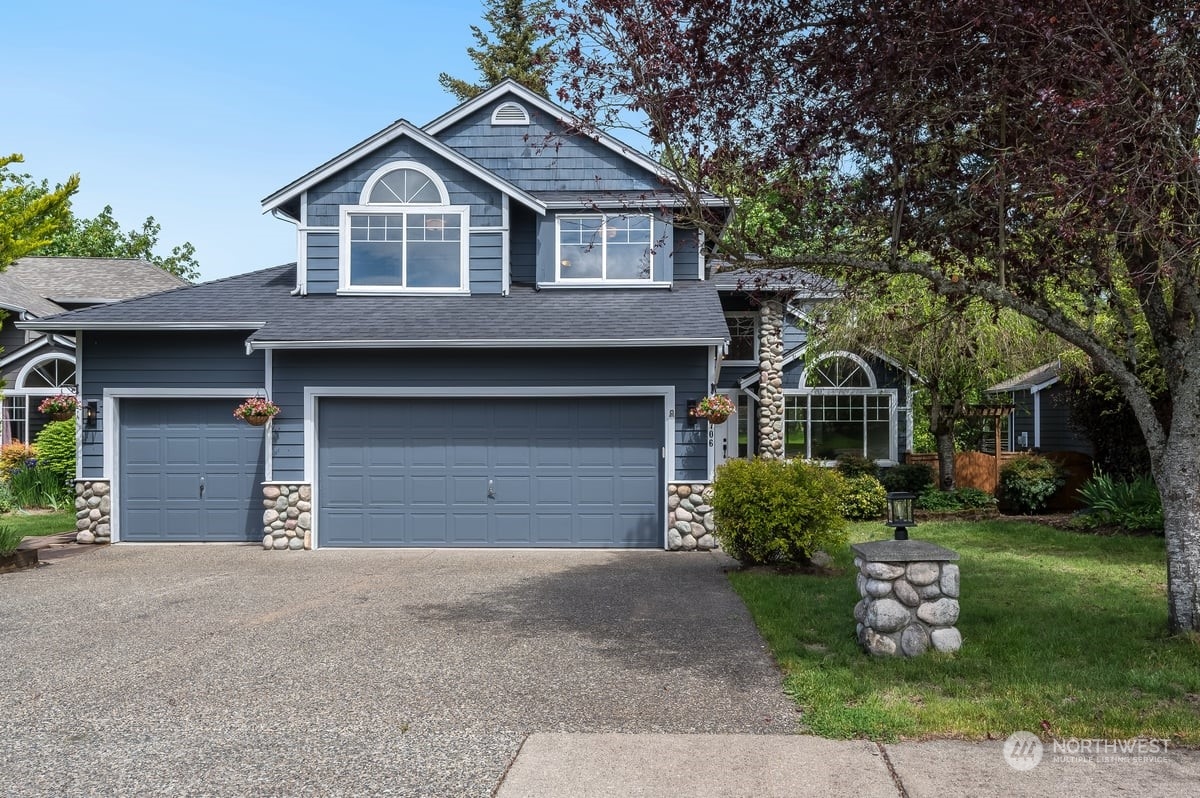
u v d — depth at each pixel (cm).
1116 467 1670
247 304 1414
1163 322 702
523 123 1636
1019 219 677
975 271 712
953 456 1717
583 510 1327
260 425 1316
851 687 568
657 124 694
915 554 647
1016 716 509
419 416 1335
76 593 957
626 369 1312
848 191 702
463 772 450
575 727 515
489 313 1369
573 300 1438
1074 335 705
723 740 489
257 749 486
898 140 655
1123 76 567
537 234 1509
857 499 1555
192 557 1236
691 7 668
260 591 964
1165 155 566
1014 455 1809
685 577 1051
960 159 689
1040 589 912
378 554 1266
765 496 1029
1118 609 810
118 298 2433
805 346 1797
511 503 1329
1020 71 584
